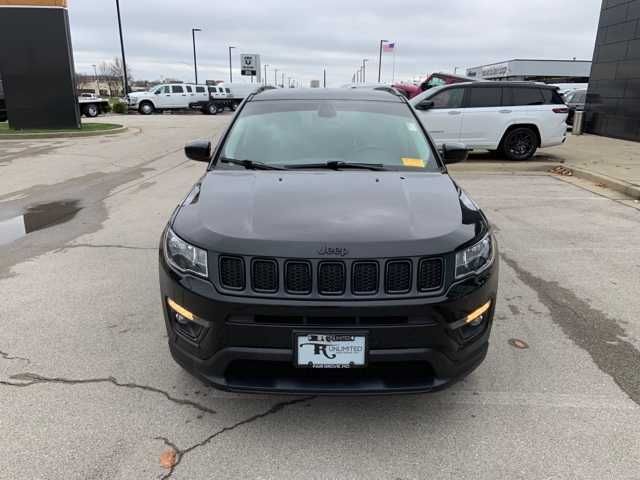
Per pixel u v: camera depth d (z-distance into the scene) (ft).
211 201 9.47
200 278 8.17
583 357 11.14
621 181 29.30
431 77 57.67
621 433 8.68
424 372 8.33
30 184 30.04
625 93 54.39
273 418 9.05
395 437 8.59
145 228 20.75
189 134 57.21
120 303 13.61
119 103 116.67
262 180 10.37
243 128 12.64
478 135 37.99
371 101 13.89
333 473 7.77
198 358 8.38
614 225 21.74
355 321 7.82
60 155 40.50
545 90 38.22
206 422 8.91
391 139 12.32
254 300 7.82
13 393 9.61
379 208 9.00
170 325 8.85
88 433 8.55
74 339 11.68
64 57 56.34
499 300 14.07
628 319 12.99
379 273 7.82
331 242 7.89
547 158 40.01
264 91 14.96
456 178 33.04
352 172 10.94
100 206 24.62
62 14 55.21
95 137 53.52
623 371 10.61
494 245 9.29
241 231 8.25
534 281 15.44
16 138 51.24
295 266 7.83
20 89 56.70
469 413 9.22
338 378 8.24
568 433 8.68
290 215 8.67
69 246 18.49
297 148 11.91
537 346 11.59
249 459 8.04
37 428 8.65
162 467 7.84
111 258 17.16
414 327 7.84
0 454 8.04
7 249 18.19
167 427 8.75
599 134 59.57
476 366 8.82
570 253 18.06
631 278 15.74
